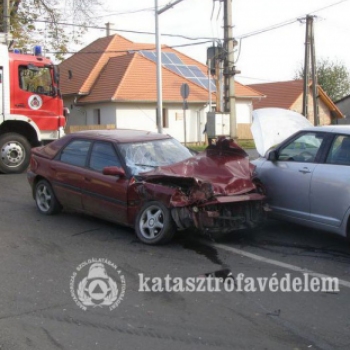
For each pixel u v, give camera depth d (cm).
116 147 737
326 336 412
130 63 3262
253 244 675
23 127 1400
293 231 741
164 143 788
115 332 419
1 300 485
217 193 646
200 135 3284
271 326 430
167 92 3150
